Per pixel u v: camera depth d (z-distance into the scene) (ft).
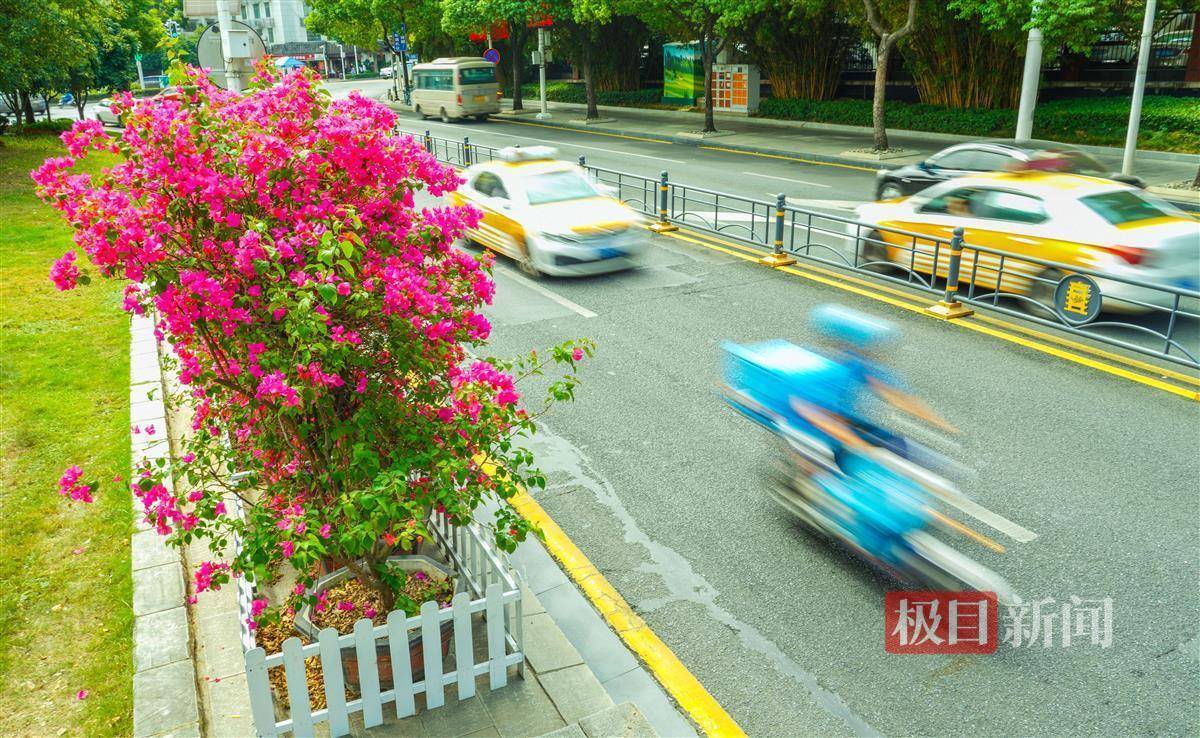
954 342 30.91
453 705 13.76
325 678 12.47
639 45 138.41
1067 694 14.29
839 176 66.90
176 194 11.96
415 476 14.02
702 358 30.04
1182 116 68.13
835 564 18.12
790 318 34.04
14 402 24.59
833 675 14.92
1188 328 31.48
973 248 33.35
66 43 71.26
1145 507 19.80
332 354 11.93
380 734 13.08
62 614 15.49
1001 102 83.76
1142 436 23.35
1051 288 32.35
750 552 18.63
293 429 13.55
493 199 43.55
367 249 12.95
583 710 13.78
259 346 11.92
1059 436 23.44
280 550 12.66
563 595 17.26
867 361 19.16
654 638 15.96
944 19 79.92
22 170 65.62
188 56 15.30
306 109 13.43
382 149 12.82
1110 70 81.66
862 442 17.83
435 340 12.98
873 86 102.78
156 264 11.79
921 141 81.82
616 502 20.80
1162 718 13.71
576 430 24.71
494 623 13.70
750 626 16.24
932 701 14.25
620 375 28.68
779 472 22.07
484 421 13.89
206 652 14.74
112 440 22.20
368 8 162.50
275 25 286.87
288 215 12.53
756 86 111.75
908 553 17.13
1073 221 31.58
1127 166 57.98
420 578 15.03
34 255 41.37
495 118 131.13
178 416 23.99
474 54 169.17
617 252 39.91
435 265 14.12
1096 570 17.56
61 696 13.61
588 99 117.50
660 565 18.24
